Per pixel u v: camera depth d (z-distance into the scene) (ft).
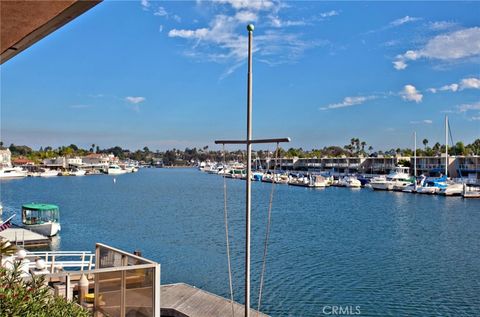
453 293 69.41
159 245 107.24
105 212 178.09
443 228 137.59
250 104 28.02
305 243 110.22
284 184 380.17
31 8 11.22
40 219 126.00
